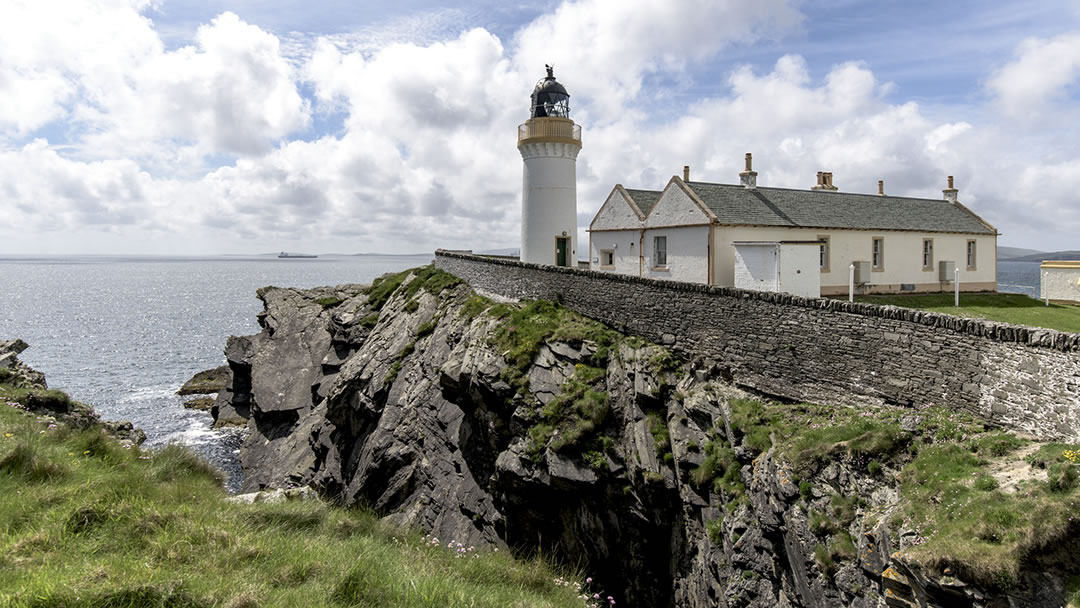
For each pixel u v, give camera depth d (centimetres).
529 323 2327
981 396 1155
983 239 3328
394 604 784
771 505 1266
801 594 1167
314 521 1123
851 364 1410
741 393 1639
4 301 15512
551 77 3619
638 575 1695
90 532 838
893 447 1155
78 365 7069
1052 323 2277
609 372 1953
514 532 1975
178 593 688
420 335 3103
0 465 991
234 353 4716
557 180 3494
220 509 1045
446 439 2420
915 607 904
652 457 1652
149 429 4544
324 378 3862
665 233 2867
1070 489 846
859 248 2878
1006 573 803
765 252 2262
